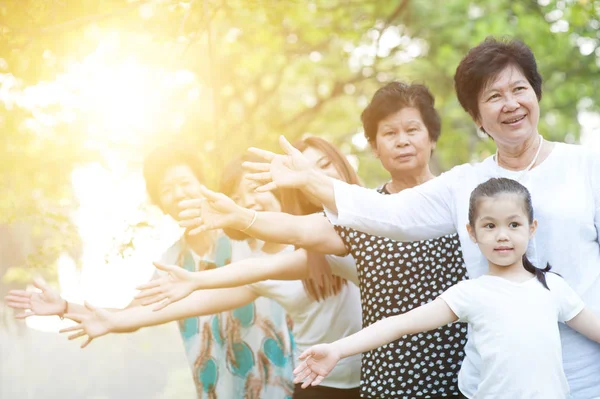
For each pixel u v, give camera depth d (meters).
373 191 3.40
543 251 3.12
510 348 3.04
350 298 4.16
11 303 3.96
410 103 3.88
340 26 8.50
